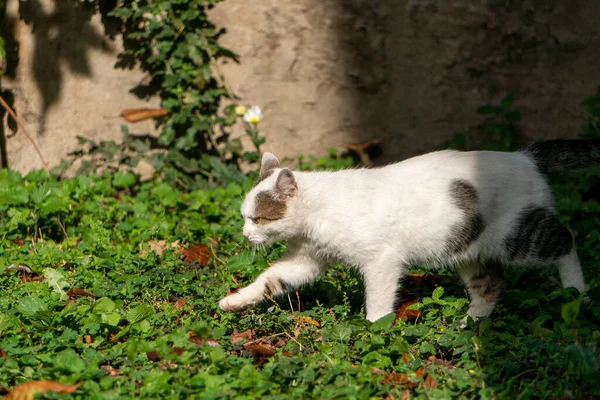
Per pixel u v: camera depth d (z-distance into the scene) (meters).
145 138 9.29
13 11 8.84
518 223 5.75
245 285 6.45
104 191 8.28
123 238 7.41
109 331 5.29
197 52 8.99
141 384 4.58
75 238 7.31
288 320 5.53
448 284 6.63
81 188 8.12
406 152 9.39
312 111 9.34
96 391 4.36
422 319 5.73
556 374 4.80
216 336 5.20
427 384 4.62
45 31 8.93
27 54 8.94
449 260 5.86
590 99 8.83
